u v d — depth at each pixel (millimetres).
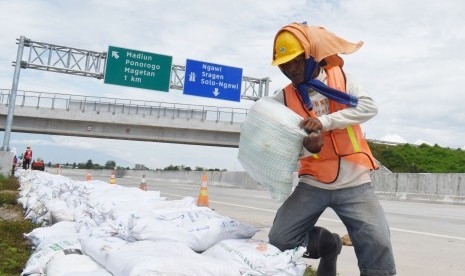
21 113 33219
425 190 20391
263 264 2422
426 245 6418
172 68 24750
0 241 4773
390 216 11461
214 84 24281
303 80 2488
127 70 24016
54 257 2863
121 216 3102
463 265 4973
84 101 34219
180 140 35312
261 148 2420
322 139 2404
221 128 34531
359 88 2500
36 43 22531
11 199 9484
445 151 42219
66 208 5039
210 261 2297
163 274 2072
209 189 25250
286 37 2453
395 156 41250
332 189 2607
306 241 2844
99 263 2635
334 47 2461
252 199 16094
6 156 21469
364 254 2580
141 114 34406
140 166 53500
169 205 3662
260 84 25094
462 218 11680
